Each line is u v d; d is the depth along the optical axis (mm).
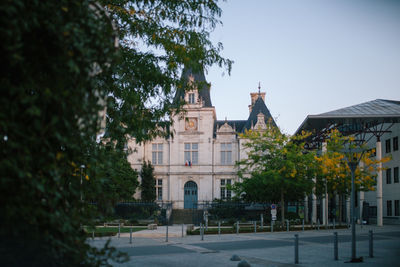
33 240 4742
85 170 6078
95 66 5875
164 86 13930
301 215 55250
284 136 37281
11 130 4586
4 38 4516
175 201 61281
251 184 37688
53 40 5066
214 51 14203
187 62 13375
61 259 5137
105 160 5852
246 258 14875
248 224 41906
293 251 17406
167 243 21625
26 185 4598
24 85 4949
